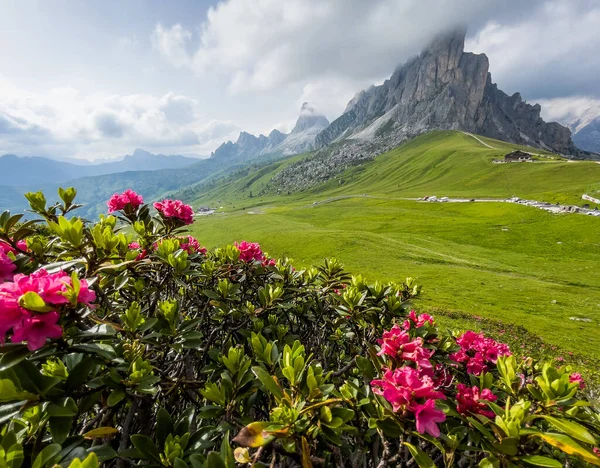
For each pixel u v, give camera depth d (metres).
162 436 2.08
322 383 2.25
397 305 4.12
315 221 93.38
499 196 98.62
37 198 3.11
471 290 27.75
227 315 3.86
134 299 3.98
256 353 2.79
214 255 5.57
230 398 2.45
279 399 2.07
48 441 2.01
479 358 3.53
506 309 22.94
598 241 48.81
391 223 76.38
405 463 2.51
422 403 2.01
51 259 3.22
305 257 47.78
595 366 14.45
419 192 134.62
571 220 59.25
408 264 39.03
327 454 2.65
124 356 2.44
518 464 2.06
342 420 1.99
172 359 3.55
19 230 2.84
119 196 3.99
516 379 2.85
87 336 1.93
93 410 2.86
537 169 121.69
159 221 4.17
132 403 2.31
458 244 54.09
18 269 2.37
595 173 102.12
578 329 19.25
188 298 4.62
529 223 62.91
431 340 3.75
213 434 2.25
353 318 4.07
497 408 2.32
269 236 66.25
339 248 48.75
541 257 44.84
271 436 1.80
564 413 2.46
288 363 2.25
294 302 4.55
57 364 2.20
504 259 43.84
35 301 1.53
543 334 18.11
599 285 32.03
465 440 2.75
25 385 1.74
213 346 4.23
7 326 1.56
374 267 37.88
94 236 2.64
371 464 2.85
